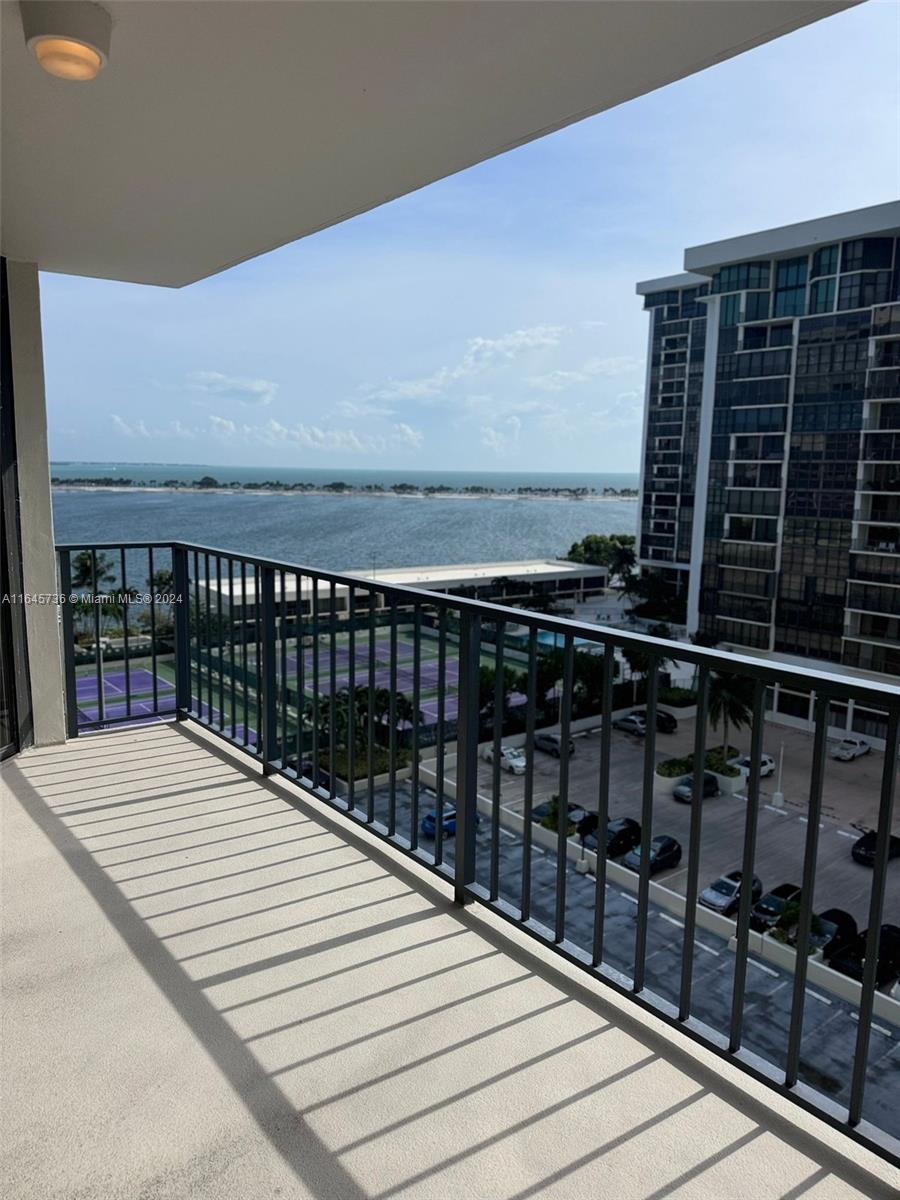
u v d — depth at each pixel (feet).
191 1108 4.58
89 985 5.73
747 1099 4.67
